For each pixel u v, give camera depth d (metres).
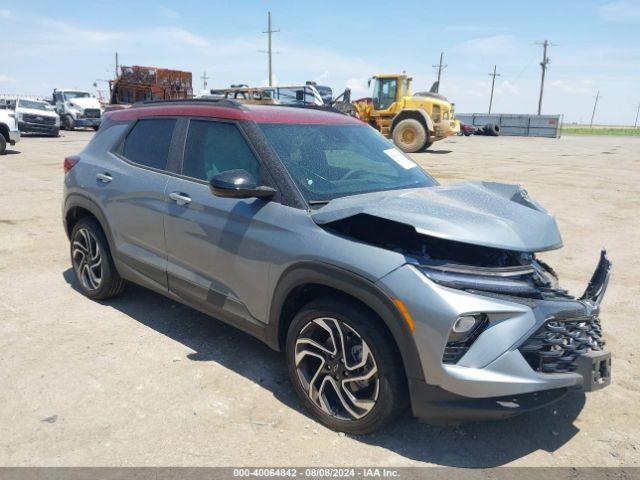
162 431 2.99
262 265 3.26
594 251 6.89
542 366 2.72
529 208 3.20
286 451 2.85
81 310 4.62
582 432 3.10
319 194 3.31
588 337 2.97
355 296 2.81
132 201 4.17
